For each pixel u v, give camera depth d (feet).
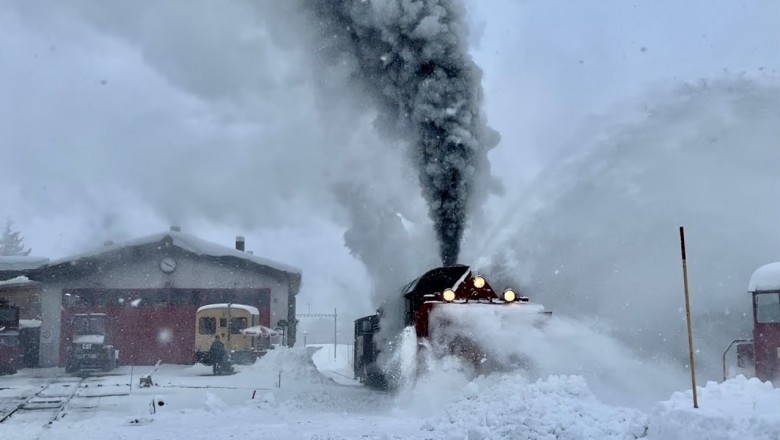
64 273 128.26
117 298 129.29
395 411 46.14
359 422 41.50
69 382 85.61
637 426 27.12
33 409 55.72
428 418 38.58
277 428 38.88
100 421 45.06
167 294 130.52
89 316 108.99
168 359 128.57
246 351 118.01
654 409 27.86
